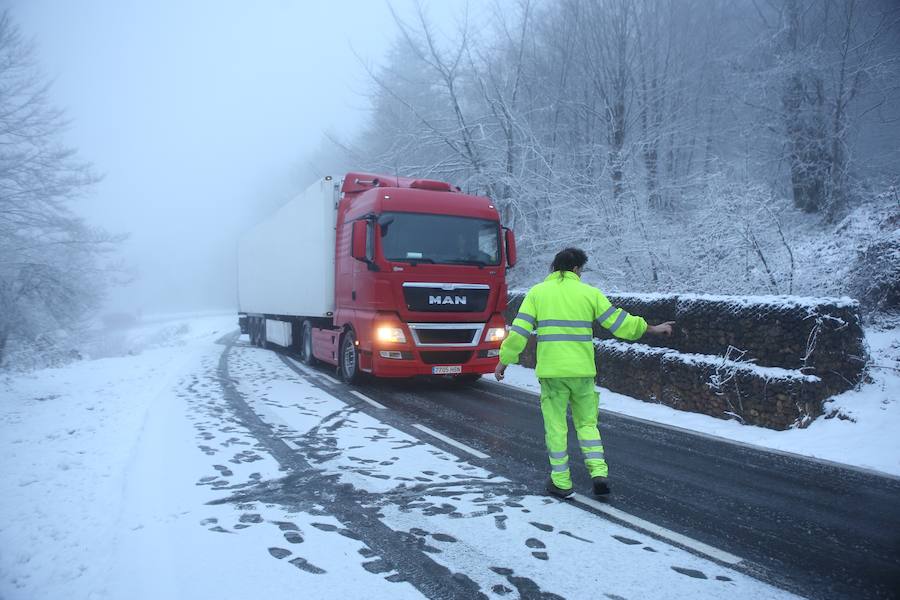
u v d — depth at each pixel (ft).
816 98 44.37
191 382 33.22
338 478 15.25
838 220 41.47
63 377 39.68
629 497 14.11
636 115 51.31
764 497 14.25
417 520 12.40
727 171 40.86
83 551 11.10
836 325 21.38
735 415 22.93
